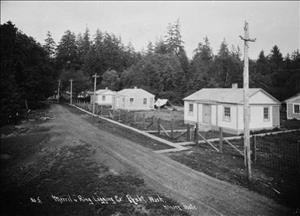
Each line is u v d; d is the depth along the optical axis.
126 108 40.62
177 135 17.61
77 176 9.20
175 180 8.63
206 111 22.39
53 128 20.03
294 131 19.70
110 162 10.75
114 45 85.56
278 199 7.24
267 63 51.47
